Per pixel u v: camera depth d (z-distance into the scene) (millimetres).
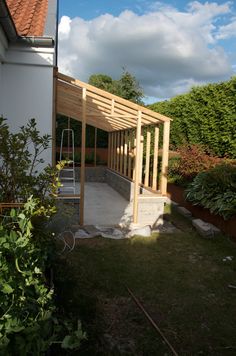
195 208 8227
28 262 2424
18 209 2951
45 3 7531
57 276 4352
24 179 3875
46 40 5574
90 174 14789
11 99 5941
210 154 10828
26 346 1829
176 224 7707
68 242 6082
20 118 5980
